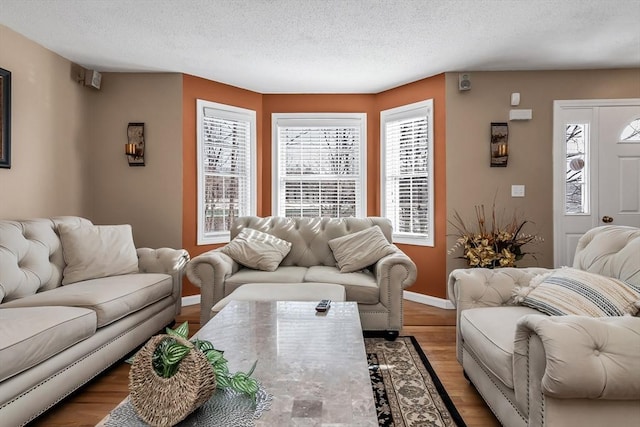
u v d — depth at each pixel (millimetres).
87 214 3695
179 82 3777
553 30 2883
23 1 2443
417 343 2740
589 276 1719
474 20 2719
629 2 2484
